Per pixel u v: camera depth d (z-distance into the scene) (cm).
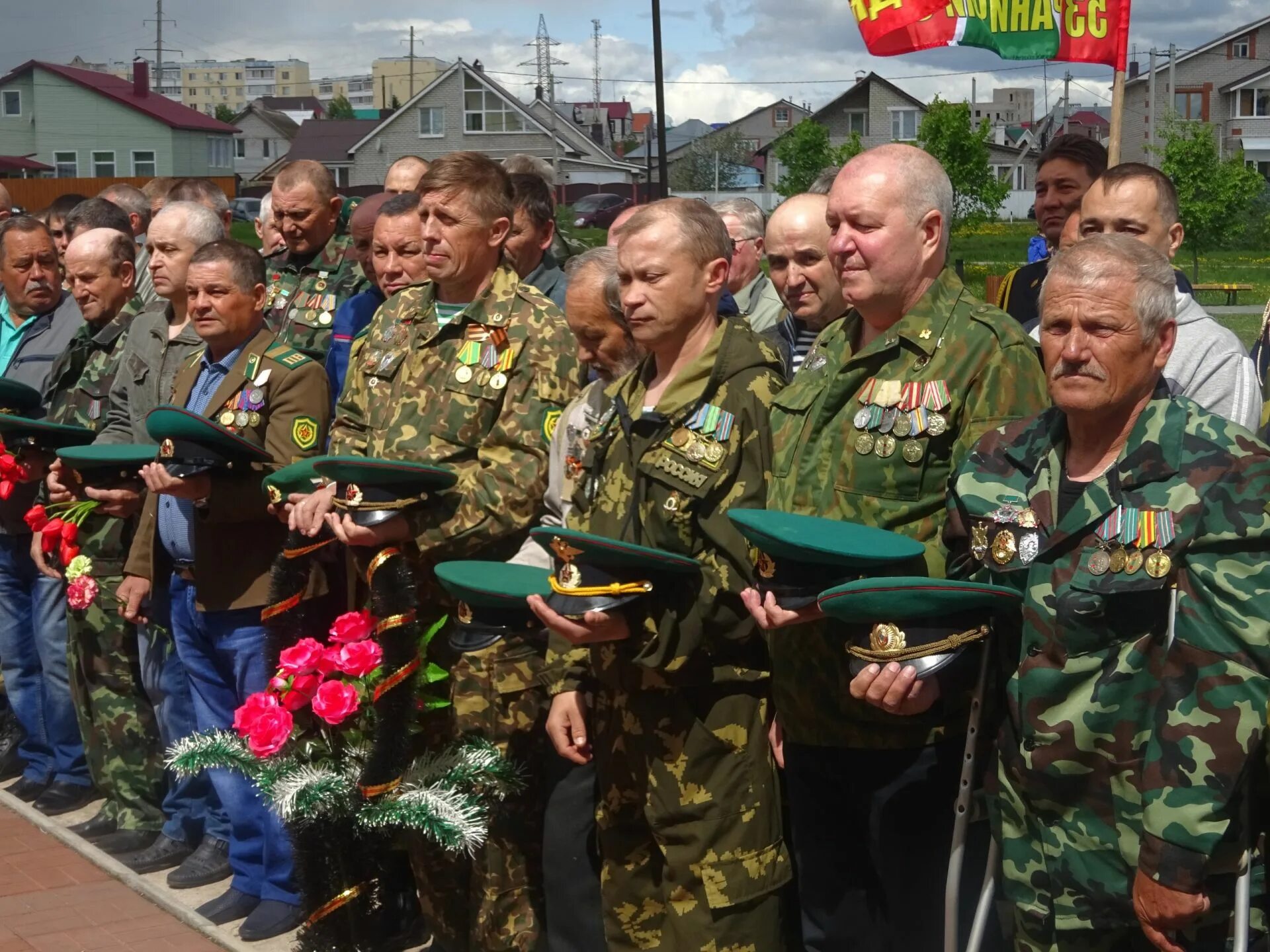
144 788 511
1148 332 246
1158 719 239
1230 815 236
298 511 371
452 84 5728
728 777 313
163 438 418
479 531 366
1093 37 532
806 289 391
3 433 525
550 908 363
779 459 311
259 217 672
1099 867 248
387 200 544
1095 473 254
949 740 292
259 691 436
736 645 313
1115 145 529
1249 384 338
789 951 329
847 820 307
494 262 393
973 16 545
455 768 354
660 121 2119
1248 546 235
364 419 403
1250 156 5525
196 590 436
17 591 569
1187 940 243
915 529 291
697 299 321
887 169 298
